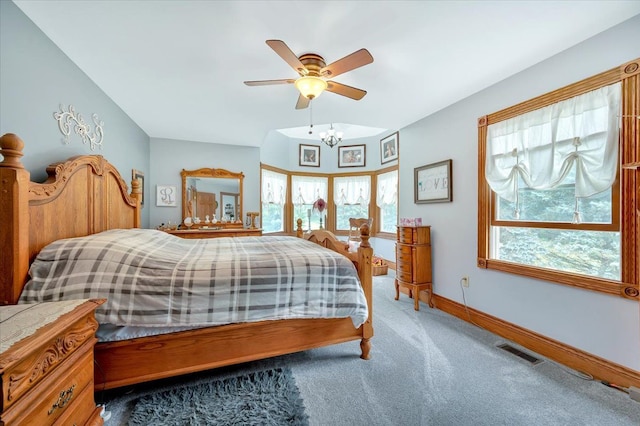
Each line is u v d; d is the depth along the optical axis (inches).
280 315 63.0
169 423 51.6
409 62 80.7
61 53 73.1
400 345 84.7
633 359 61.7
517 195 88.1
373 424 52.6
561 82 75.2
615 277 67.1
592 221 70.5
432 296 122.0
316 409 56.4
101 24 62.8
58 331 33.0
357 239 199.2
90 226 75.9
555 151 76.3
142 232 84.0
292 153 224.8
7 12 55.2
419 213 132.6
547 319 78.7
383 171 208.8
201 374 68.5
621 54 63.6
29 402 29.3
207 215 170.9
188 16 60.2
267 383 64.3
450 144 114.0
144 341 55.8
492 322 94.7
